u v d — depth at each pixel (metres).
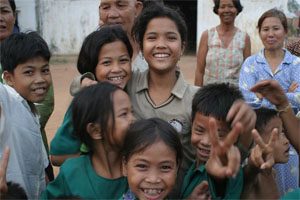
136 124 1.95
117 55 2.42
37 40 2.48
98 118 1.99
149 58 2.39
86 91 2.06
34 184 2.37
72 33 15.81
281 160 2.35
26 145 2.30
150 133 1.89
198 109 2.11
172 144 1.90
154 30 2.36
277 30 3.61
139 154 1.88
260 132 2.37
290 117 2.32
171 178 1.90
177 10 2.61
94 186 2.08
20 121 2.27
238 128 1.71
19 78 2.44
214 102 2.07
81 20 15.80
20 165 2.24
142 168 1.89
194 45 17.56
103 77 2.42
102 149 2.08
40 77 2.46
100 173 2.10
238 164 1.71
